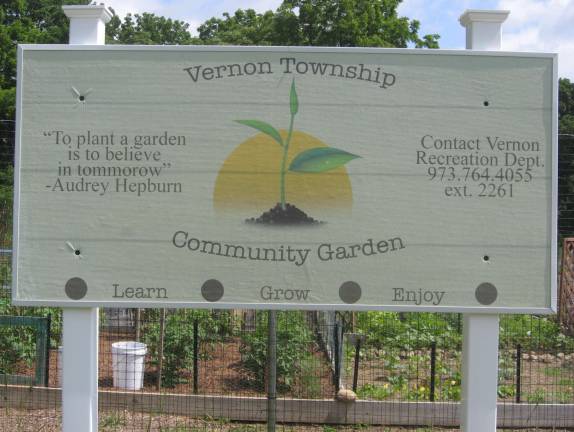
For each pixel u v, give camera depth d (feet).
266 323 30.99
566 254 44.91
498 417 24.75
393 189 18.84
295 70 18.90
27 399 26.08
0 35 122.83
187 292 18.83
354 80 18.88
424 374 32.01
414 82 18.86
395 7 104.68
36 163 18.90
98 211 18.88
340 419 24.90
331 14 99.25
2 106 104.68
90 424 18.92
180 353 30.04
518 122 18.90
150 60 18.93
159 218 18.85
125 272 18.83
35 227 18.86
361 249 18.81
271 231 18.83
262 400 25.09
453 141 18.84
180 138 18.88
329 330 34.63
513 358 35.68
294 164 18.88
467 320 19.20
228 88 18.90
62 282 18.83
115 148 18.89
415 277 18.76
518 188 18.86
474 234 18.81
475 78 18.89
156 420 24.75
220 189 18.86
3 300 32.91
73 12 19.30
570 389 30.17
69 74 18.94
